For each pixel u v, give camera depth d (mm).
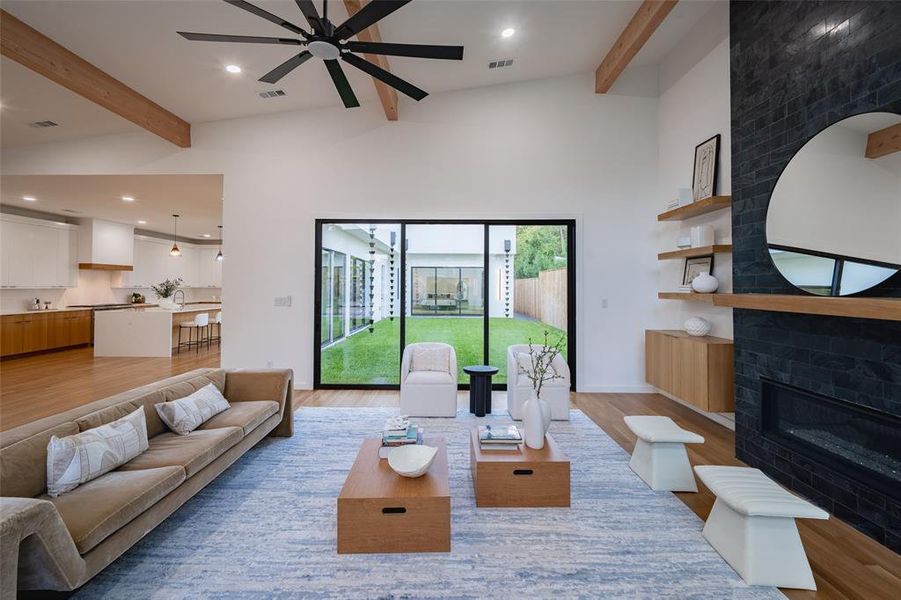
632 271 5113
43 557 1415
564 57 4645
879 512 2115
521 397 4059
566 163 5121
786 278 2719
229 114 5082
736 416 3234
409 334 5383
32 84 4039
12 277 7363
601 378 5145
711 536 2076
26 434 1977
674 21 4250
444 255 5344
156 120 4723
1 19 3180
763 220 2949
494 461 2436
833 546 2086
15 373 6012
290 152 5180
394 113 4926
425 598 1706
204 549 2035
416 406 4156
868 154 2182
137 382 5461
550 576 1843
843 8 2330
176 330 8242
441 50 2541
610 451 3322
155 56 3816
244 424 2877
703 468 2172
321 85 4566
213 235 10906
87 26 3369
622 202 5109
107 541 1686
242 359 5203
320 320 5246
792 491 2678
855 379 2254
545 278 5328
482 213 5137
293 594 1729
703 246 3877
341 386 5254
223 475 2881
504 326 5355
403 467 2193
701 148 4168
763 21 2975
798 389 2639
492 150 5121
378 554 1997
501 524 2262
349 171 5164
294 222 5188
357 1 2959
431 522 2010
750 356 3088
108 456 2062
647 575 1854
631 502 2514
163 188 5898
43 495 1855
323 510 2418
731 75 3316
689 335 4238
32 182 5598
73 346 8289
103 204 7102
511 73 4883
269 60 3928
